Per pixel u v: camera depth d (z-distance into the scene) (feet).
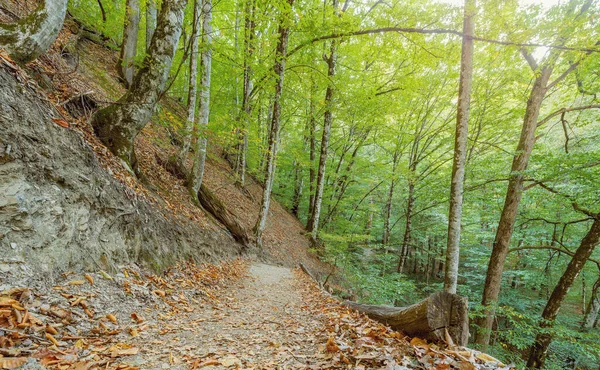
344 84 37.40
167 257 17.07
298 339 10.53
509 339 26.18
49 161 10.82
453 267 21.17
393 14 22.08
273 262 36.96
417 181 45.68
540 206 34.96
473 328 30.40
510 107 38.99
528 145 27.71
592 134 31.94
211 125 27.91
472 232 45.24
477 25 20.38
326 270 47.01
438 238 64.80
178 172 28.43
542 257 41.01
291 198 70.85
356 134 50.70
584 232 36.81
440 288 39.91
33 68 14.87
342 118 42.98
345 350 8.27
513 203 27.89
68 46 25.46
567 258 39.19
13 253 8.48
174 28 18.02
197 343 9.64
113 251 12.92
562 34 19.43
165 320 11.36
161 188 23.18
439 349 8.39
